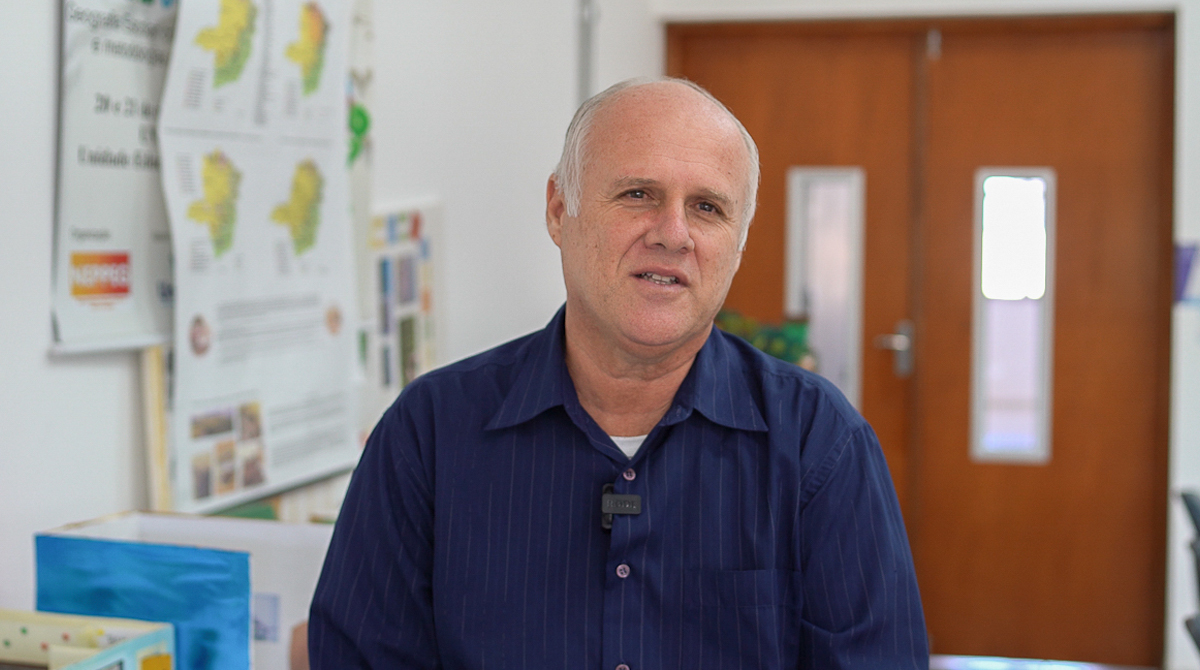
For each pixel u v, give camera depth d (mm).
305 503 1941
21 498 1367
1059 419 3801
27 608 1380
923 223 3863
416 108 2275
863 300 3934
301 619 1370
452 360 2482
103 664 1093
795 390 1049
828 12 3805
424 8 2291
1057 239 3775
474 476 1026
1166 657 3629
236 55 1661
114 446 1525
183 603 1220
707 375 1036
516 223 2848
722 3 3859
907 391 3918
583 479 1018
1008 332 3836
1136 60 3688
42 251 1388
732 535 1005
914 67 3848
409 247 2262
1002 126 3795
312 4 1844
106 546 1240
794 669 1021
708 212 961
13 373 1348
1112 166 3725
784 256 3977
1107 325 3752
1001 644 3857
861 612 993
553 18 2988
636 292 944
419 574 1051
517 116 2787
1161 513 3693
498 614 998
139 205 1537
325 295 1938
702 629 995
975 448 3865
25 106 1350
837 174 3924
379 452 1064
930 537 3908
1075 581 3799
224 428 1692
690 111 954
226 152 1671
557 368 1039
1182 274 3564
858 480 1017
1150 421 3723
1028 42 3760
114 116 1477
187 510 1624
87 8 1417
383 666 1032
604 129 952
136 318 1541
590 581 998
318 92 1881
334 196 1946
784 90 3943
